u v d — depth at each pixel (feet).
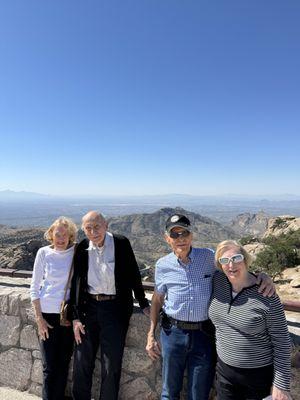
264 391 9.10
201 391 10.39
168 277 11.02
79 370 12.41
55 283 12.82
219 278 10.30
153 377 12.51
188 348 10.55
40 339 13.03
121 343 12.09
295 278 52.70
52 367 12.78
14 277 16.84
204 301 10.48
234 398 9.49
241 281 9.53
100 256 12.16
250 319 9.07
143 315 12.62
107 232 12.51
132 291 13.65
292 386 10.28
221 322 9.67
